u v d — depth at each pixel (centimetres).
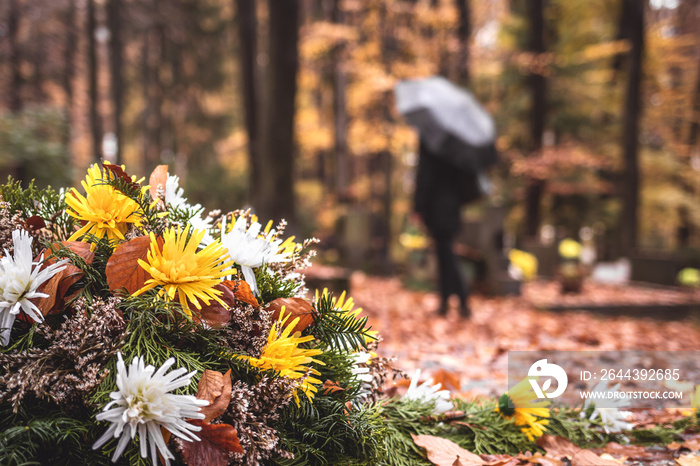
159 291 119
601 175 2038
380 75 1379
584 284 1278
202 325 123
